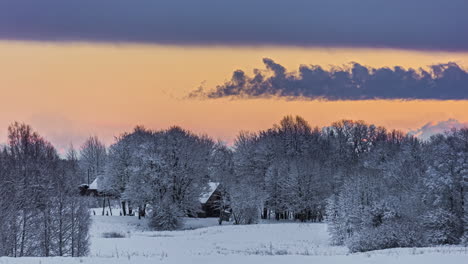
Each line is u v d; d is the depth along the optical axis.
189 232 77.50
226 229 77.00
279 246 58.69
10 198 51.94
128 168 101.50
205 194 103.62
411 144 109.44
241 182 101.25
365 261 29.59
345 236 61.44
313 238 68.44
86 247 45.53
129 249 51.38
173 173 93.31
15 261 28.81
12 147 108.50
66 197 45.59
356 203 63.75
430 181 59.84
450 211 58.41
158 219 88.06
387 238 47.22
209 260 30.39
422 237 48.25
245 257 31.77
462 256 31.06
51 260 29.28
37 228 44.34
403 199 63.16
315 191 107.62
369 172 79.94
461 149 66.38
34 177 66.25
